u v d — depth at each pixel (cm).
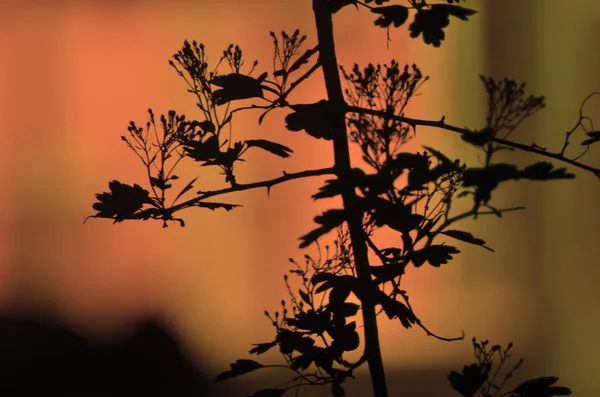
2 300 554
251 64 558
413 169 150
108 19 569
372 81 186
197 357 552
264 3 559
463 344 566
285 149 184
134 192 184
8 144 565
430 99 573
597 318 590
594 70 602
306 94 552
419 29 177
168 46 565
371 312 174
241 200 559
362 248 173
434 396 537
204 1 563
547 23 599
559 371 578
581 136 600
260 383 538
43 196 564
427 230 168
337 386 171
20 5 569
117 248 563
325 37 181
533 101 137
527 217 595
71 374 543
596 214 600
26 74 567
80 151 564
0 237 561
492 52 592
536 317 584
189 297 559
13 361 541
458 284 579
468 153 571
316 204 562
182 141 186
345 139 177
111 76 567
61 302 559
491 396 158
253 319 558
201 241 560
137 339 553
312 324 175
